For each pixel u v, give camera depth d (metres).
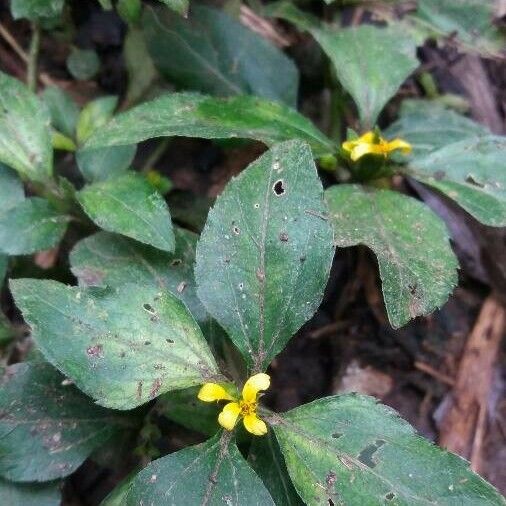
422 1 0.21
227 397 0.13
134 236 0.15
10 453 0.14
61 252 0.19
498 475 0.20
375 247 0.15
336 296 0.22
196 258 0.14
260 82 0.20
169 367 0.13
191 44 0.20
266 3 0.23
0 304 0.19
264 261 0.14
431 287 0.14
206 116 0.16
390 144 0.17
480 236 0.20
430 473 0.13
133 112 0.16
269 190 0.14
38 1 0.18
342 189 0.17
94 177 0.18
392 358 0.21
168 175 0.22
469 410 0.20
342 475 0.13
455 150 0.17
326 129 0.22
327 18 0.22
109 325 0.13
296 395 0.20
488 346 0.21
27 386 0.14
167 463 0.13
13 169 0.17
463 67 0.24
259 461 0.15
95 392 0.13
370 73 0.19
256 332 0.14
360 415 0.13
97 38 0.23
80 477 0.18
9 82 0.17
